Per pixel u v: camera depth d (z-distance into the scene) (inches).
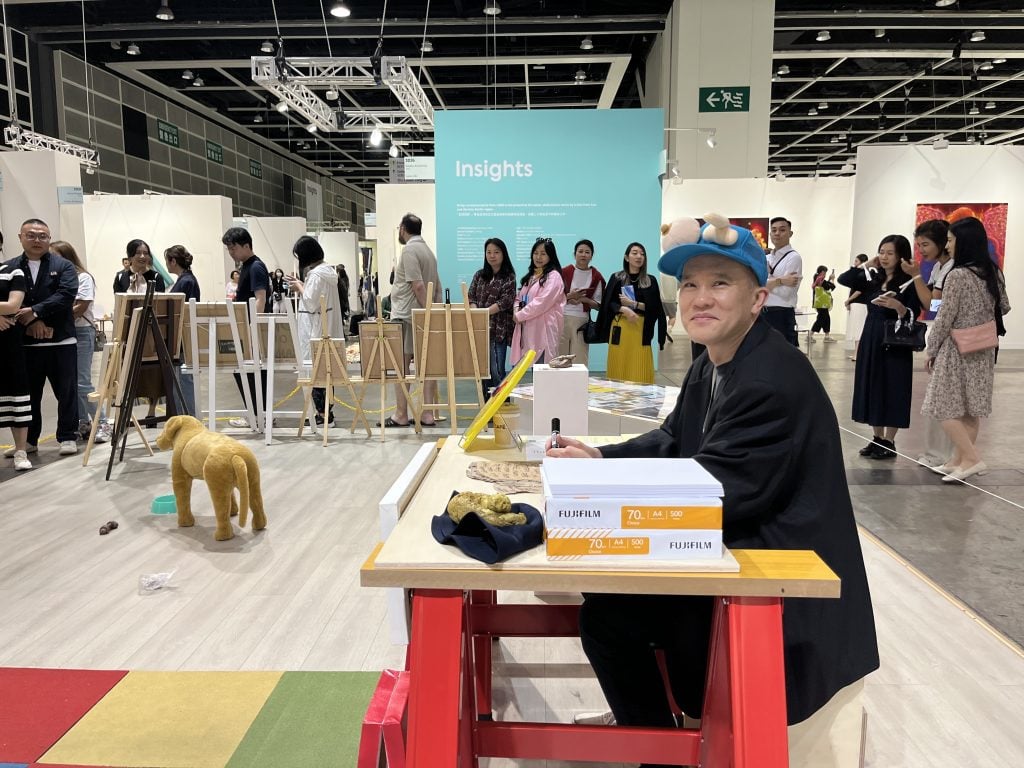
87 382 226.2
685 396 64.2
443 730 45.3
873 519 137.4
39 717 76.2
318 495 158.2
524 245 327.3
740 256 52.8
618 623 58.6
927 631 95.0
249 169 874.8
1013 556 119.3
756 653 44.5
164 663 87.7
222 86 650.8
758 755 43.6
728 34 436.1
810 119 781.9
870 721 75.3
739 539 53.8
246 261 227.6
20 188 336.5
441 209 325.7
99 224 523.8
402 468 181.2
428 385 238.2
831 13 454.6
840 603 52.4
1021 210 363.6
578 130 320.2
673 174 327.3
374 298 602.9
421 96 454.3
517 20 467.8
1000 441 181.0
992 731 73.5
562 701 81.0
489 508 49.4
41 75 497.7
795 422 51.4
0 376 176.4
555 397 89.8
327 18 466.3
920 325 168.4
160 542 129.6
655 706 61.0
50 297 184.9
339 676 84.4
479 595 81.0
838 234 493.7
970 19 456.1
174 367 201.6
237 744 71.6
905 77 606.5
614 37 537.3
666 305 394.0
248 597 106.6
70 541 130.0
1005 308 154.2
